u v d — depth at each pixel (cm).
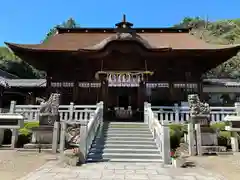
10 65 4600
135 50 2088
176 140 1343
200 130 1207
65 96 2186
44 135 1276
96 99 2148
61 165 919
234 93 2742
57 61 2236
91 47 2175
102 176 748
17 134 1302
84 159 982
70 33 2828
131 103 2339
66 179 707
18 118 1264
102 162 993
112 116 2069
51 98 1348
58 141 1251
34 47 2180
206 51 2086
